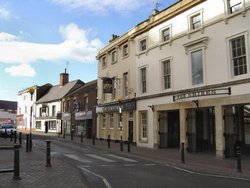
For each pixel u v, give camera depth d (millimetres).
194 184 10844
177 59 23125
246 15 17938
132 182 11164
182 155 16812
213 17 20062
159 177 12320
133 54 29250
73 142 32031
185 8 22312
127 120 29953
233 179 12062
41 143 28844
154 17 25875
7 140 30922
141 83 27781
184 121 22141
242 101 17750
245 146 21438
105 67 35375
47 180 10570
